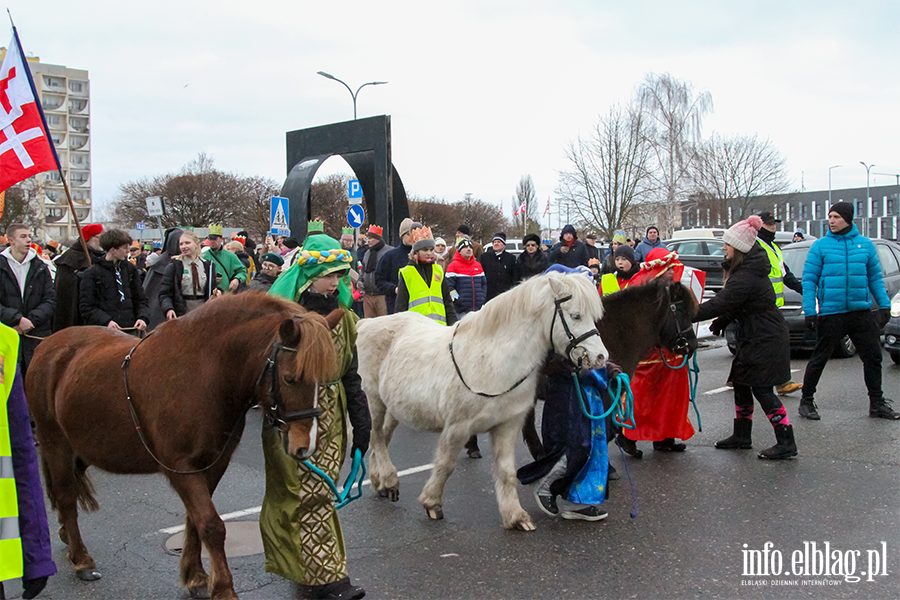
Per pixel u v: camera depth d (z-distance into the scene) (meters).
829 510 5.17
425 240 7.39
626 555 4.48
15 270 7.43
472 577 4.21
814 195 86.56
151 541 4.83
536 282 4.70
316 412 3.27
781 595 3.91
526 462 6.65
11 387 3.19
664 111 40.88
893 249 13.42
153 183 50.94
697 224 49.62
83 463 4.42
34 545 3.22
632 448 6.64
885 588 3.97
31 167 6.41
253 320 3.56
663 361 6.48
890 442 6.88
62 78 107.56
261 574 4.27
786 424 6.42
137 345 3.90
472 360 4.83
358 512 5.37
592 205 40.16
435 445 7.34
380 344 5.67
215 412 3.56
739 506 5.30
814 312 7.73
